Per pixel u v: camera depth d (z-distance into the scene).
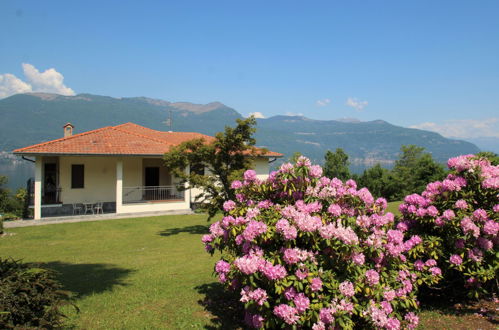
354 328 4.70
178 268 9.33
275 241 4.72
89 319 5.69
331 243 4.30
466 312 5.53
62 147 19.56
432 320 5.29
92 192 22.70
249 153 16.19
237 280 4.75
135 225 17.69
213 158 14.63
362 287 4.41
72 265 9.94
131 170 23.84
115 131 24.70
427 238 5.66
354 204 5.08
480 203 5.85
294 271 4.38
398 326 4.27
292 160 5.32
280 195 5.48
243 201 5.73
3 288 3.91
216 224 5.30
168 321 5.58
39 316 4.13
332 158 33.56
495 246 5.40
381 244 4.77
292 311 4.05
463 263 5.46
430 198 6.07
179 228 16.89
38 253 11.83
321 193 5.03
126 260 10.55
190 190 23.17
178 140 27.67
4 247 12.91
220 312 5.92
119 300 6.65
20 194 25.73
